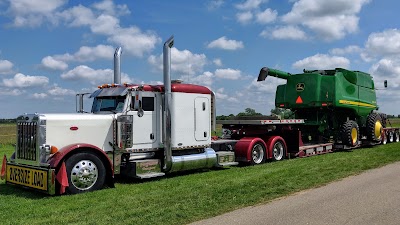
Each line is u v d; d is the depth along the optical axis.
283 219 6.36
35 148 9.27
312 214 6.62
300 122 16.02
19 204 7.98
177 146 11.42
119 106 10.61
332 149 17.89
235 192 8.48
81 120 9.77
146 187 9.70
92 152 9.45
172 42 10.92
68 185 8.87
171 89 11.34
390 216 6.43
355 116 19.55
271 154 14.53
